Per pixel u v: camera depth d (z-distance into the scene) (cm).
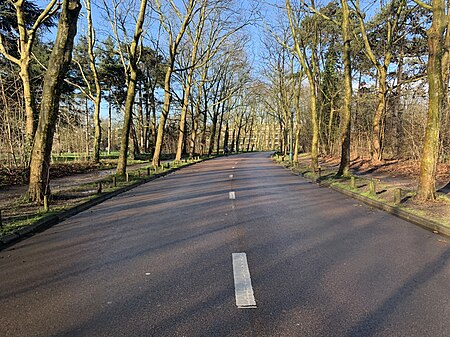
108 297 412
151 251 592
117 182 1609
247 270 497
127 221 837
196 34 3325
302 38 2444
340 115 3844
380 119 2622
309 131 5381
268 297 408
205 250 595
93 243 648
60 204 1012
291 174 2261
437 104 1045
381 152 2805
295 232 724
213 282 453
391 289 434
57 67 1019
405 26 2591
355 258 555
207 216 884
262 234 704
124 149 1833
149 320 355
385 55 2581
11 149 1802
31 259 561
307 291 425
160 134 2631
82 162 2730
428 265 524
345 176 1791
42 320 359
